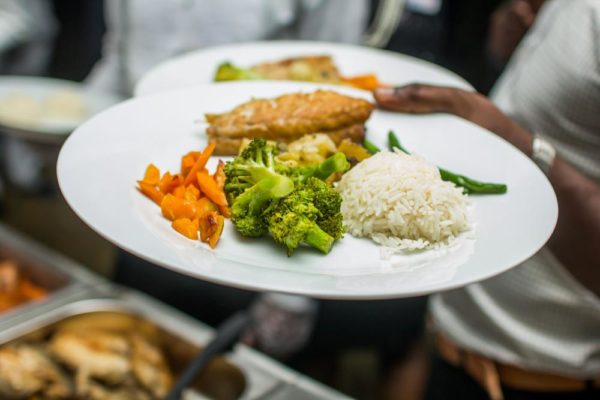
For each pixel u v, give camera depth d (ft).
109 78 10.46
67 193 3.45
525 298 6.02
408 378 9.86
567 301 5.82
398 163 3.87
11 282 7.75
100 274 10.12
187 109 4.65
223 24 9.44
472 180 4.11
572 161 5.62
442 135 4.63
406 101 4.78
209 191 3.78
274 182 3.56
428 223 3.67
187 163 4.01
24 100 9.67
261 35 9.55
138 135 4.26
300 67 5.68
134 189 3.79
